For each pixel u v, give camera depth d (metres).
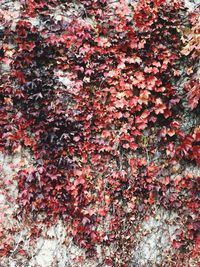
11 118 2.38
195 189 2.46
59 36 2.43
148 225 2.44
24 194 2.35
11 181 2.36
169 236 2.44
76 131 2.40
